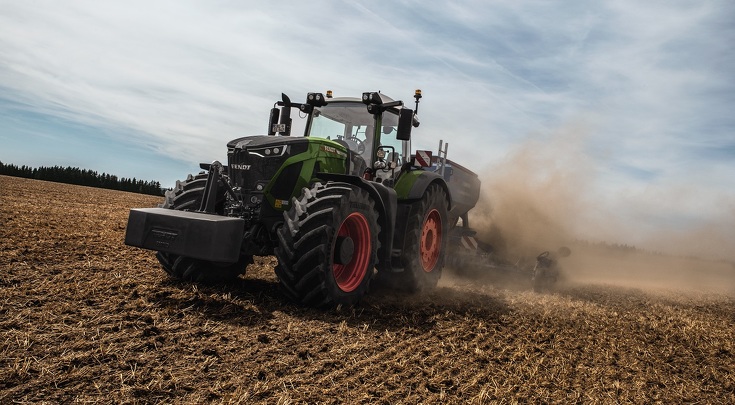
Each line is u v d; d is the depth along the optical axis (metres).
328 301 4.60
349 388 3.01
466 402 3.04
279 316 4.29
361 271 5.08
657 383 3.89
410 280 5.98
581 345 4.64
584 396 3.41
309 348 3.58
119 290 4.42
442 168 7.88
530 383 3.50
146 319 3.69
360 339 3.96
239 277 5.72
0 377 2.57
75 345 3.06
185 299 4.35
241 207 4.86
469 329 4.72
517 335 4.74
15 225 7.66
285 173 4.96
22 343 3.00
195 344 3.35
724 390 3.95
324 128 6.19
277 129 6.09
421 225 6.09
